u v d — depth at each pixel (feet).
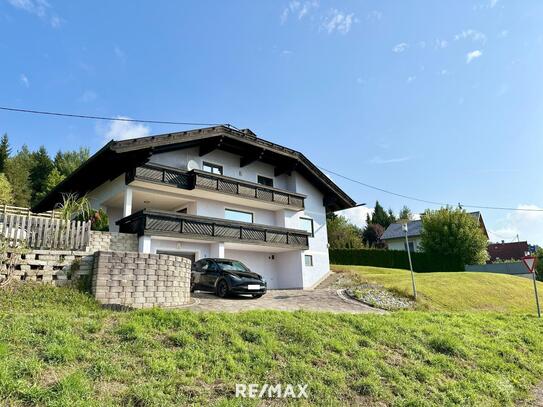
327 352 22.89
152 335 20.30
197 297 44.21
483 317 42.14
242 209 73.26
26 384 13.51
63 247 34.14
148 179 56.80
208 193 64.13
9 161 157.48
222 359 19.11
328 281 78.79
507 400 22.54
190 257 61.57
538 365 29.66
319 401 17.49
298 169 82.12
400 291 56.75
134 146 52.95
